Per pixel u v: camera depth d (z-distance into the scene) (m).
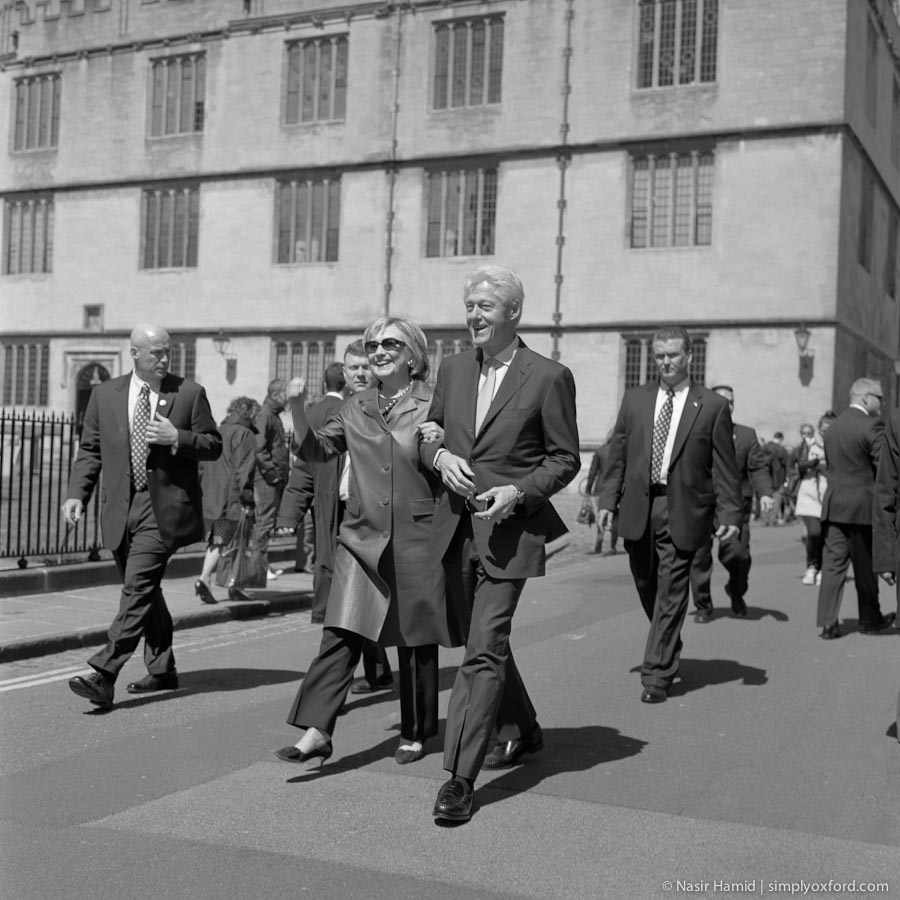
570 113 27.17
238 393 30.70
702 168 26.17
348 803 4.42
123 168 32.44
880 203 29.33
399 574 4.73
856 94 25.94
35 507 16.70
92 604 9.30
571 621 9.46
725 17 25.69
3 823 4.16
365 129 29.33
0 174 34.44
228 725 5.69
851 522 8.55
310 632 8.88
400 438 4.77
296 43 30.28
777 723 5.87
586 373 26.97
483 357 4.72
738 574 9.71
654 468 6.41
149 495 6.08
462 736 4.27
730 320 25.50
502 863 3.80
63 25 33.41
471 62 28.38
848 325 25.66
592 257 26.94
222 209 31.08
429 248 28.84
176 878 3.64
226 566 9.75
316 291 29.84
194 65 31.64
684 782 4.78
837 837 4.12
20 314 33.94
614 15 26.77
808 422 24.78
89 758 5.05
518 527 4.43
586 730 5.67
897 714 5.52
